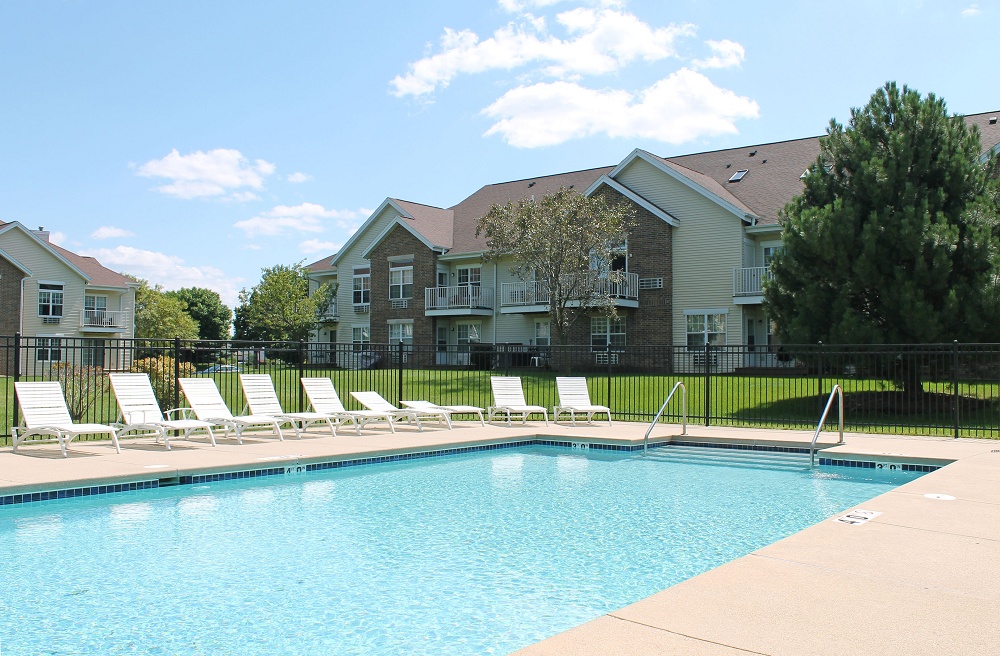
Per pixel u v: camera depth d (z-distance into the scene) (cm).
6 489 732
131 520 709
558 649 325
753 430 1367
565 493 871
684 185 2781
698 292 2738
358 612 459
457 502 814
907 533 548
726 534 670
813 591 410
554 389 2097
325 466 1003
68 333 3872
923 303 1481
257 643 408
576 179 3466
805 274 1664
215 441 1159
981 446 1120
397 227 3562
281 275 3894
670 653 321
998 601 395
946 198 1609
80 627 431
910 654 321
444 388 2172
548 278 2480
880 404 1723
